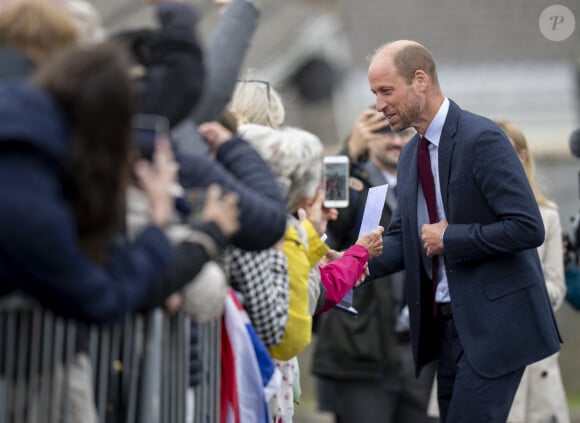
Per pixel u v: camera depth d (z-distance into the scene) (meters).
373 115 22.69
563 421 21.47
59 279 9.52
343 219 22.58
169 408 12.65
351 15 66.50
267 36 55.38
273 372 14.05
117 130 9.85
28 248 9.33
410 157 18.67
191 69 11.84
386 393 22.52
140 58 12.16
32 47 10.72
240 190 12.10
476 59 66.94
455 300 17.73
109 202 9.91
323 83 61.25
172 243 11.09
